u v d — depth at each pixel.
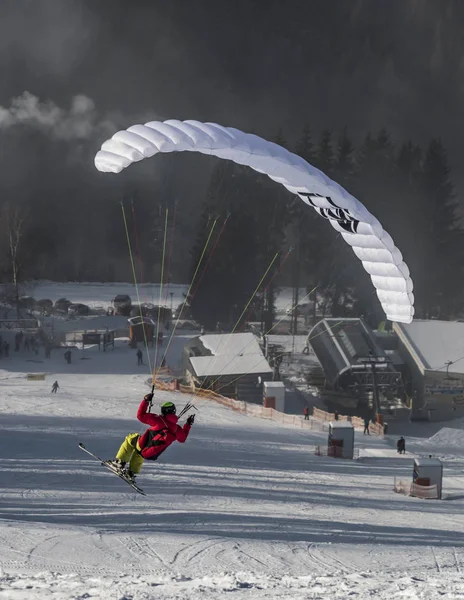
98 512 42.75
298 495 55.00
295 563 31.03
